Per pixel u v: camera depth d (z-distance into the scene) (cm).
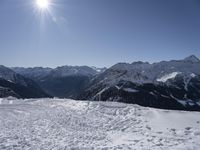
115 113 3234
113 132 2481
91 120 2931
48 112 3284
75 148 1903
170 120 2736
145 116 3005
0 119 2719
